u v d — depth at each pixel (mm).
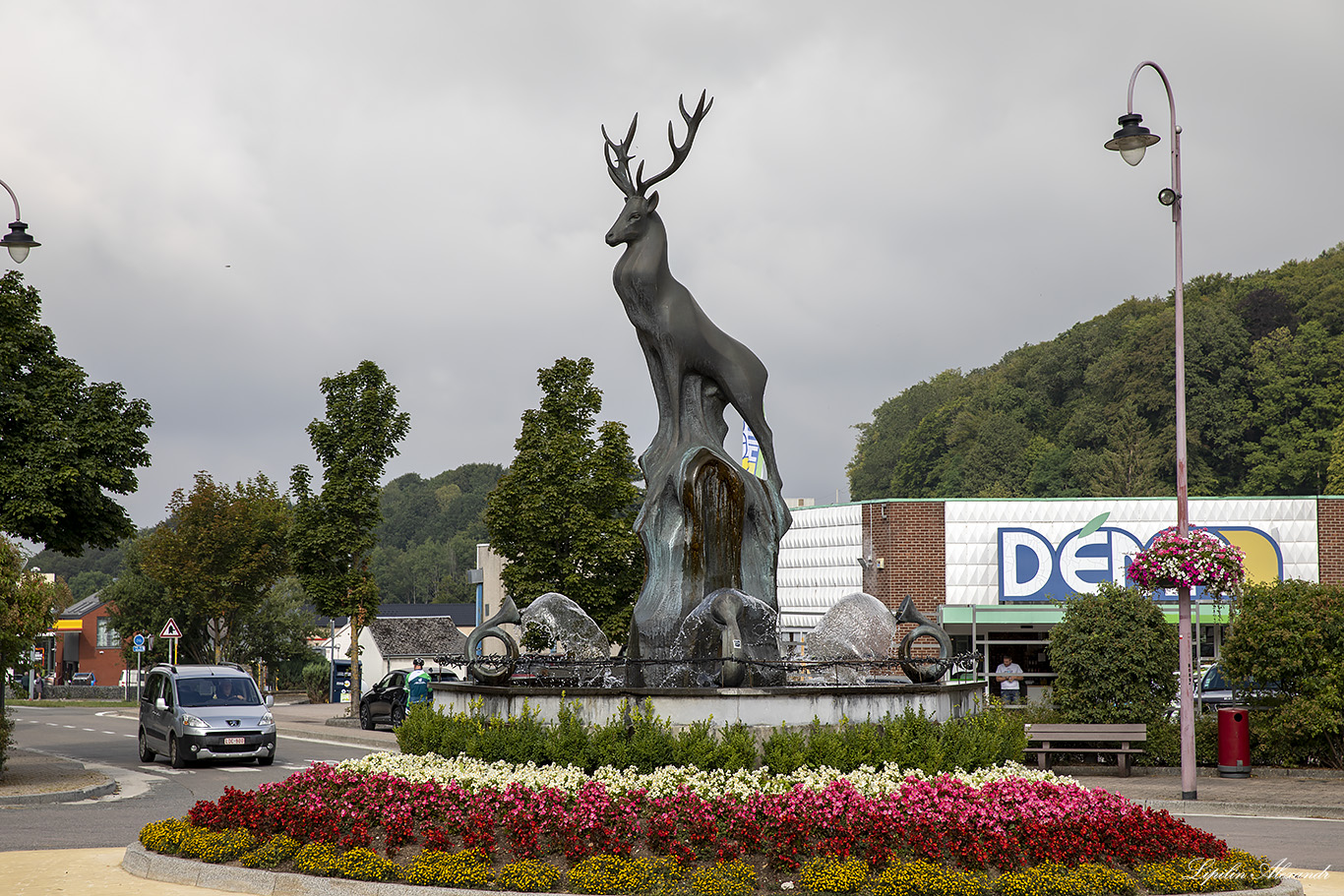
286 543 33250
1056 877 9320
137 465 22828
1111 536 34844
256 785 19344
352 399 32812
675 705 11977
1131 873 9695
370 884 9609
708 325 16234
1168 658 21047
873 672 15906
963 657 14789
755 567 15703
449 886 9539
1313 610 19766
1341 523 34781
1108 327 83438
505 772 11648
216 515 45250
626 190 16234
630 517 31188
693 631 14398
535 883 9430
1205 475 69438
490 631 14680
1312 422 68375
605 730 11836
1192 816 15961
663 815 9953
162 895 9891
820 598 38031
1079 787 11242
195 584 44938
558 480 30047
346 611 33062
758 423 16141
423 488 163625
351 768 12211
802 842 9695
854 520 36781
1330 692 19328
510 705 12992
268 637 58031
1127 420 72250
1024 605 34688
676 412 16016
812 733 11711
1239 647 20219
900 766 11578
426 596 134625
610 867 9484
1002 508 35438
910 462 91125
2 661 18859
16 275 22672
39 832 13938
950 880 9219
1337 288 74938
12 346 21828
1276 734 19922
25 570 19984
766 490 15961
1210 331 71125
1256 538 34719
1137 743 20734
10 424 21734
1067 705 21172
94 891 10039
